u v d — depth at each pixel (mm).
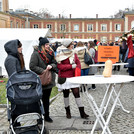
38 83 3592
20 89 3471
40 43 4812
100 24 55375
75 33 55781
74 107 6129
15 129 3535
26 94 3449
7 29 12570
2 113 5809
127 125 4641
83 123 4809
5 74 12219
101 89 8734
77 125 4695
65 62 4953
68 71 4988
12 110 3533
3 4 34031
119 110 5758
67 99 5188
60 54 4934
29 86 3533
